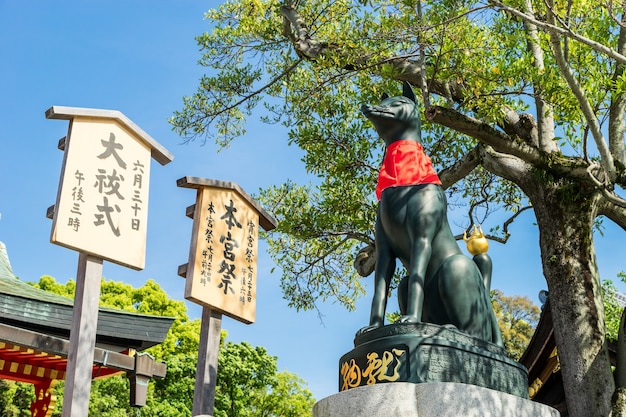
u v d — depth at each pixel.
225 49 13.28
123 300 23.41
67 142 5.98
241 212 7.07
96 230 5.88
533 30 10.32
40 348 8.20
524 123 10.75
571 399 9.01
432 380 5.08
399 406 4.90
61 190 5.80
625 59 7.17
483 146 10.77
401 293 6.20
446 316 5.89
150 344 9.80
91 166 6.03
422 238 5.82
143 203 6.27
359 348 5.40
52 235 5.62
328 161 12.87
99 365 8.88
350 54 9.92
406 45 9.49
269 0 13.41
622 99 9.94
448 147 12.18
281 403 23.80
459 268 5.81
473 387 5.02
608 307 16.11
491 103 9.25
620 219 10.24
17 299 9.02
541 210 10.05
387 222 6.03
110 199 6.05
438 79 10.23
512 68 8.66
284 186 13.19
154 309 24.17
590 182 9.70
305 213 12.73
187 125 13.25
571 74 7.59
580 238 9.65
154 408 20.61
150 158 6.48
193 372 21.91
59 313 9.29
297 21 12.16
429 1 9.05
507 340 25.73
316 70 10.95
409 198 5.96
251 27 12.96
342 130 12.82
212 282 6.57
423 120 12.09
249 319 6.80
